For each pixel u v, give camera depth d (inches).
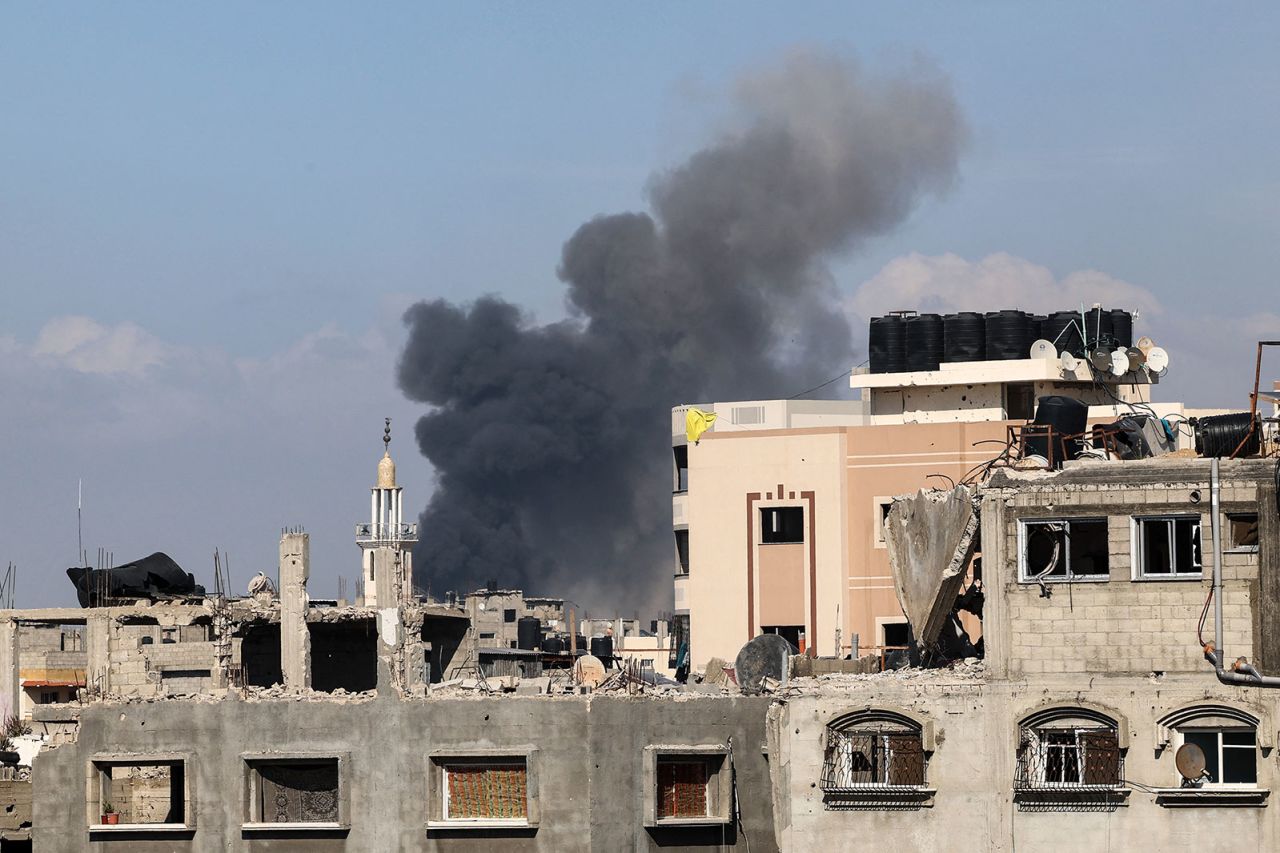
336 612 7224.4
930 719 5733.3
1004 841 5664.4
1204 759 5531.5
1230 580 5565.9
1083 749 5654.5
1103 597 5654.5
